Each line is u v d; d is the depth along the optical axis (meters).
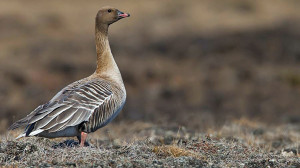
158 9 34.41
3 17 30.69
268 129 13.41
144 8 34.53
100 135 11.50
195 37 27.34
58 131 7.88
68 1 36.31
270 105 18.70
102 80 8.62
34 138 9.04
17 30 28.91
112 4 35.44
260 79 21.55
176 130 12.35
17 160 7.79
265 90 20.47
